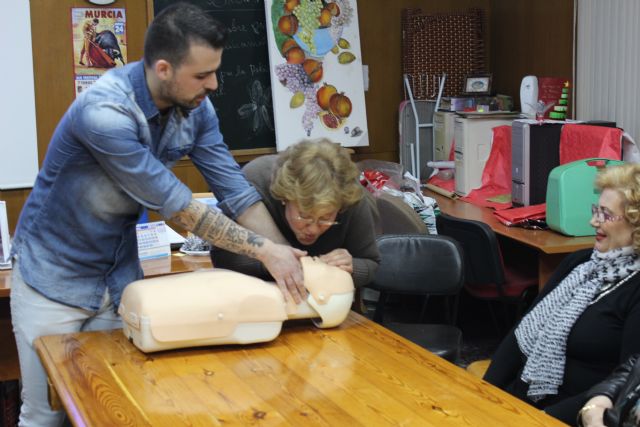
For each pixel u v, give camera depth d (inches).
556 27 209.0
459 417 63.7
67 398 67.2
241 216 89.0
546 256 151.5
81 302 88.8
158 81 79.1
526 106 195.6
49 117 204.2
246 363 75.3
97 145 78.4
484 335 192.4
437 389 69.3
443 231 166.4
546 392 97.3
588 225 152.4
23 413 93.0
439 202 191.8
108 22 205.5
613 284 95.7
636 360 83.6
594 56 192.9
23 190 202.7
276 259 81.9
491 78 228.5
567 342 97.2
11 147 199.9
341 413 64.4
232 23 217.6
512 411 64.9
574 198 151.3
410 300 196.2
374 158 240.8
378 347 79.7
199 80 78.7
